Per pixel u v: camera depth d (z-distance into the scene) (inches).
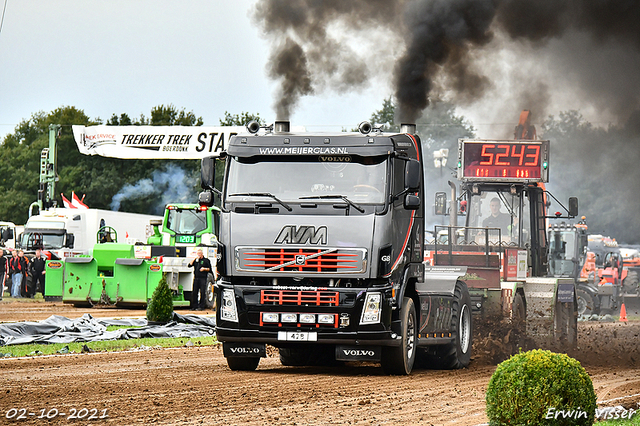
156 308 1201.4
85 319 1187.3
